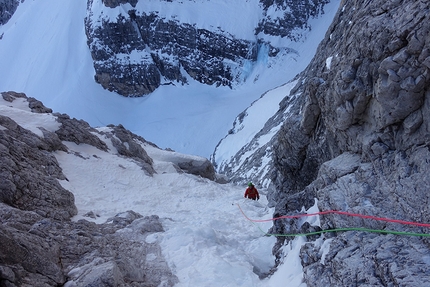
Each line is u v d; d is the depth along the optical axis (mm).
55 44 134750
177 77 117625
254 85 113875
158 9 119688
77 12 142000
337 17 14203
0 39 162250
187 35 117500
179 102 111812
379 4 6535
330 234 6402
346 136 7441
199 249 7926
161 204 13359
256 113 64188
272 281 6863
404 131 5883
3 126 13391
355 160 7086
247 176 35062
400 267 4734
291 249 7426
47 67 129750
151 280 6797
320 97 8141
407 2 5719
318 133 9266
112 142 18844
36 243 6395
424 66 5305
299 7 120438
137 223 9312
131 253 7586
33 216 8062
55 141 15039
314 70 14070
